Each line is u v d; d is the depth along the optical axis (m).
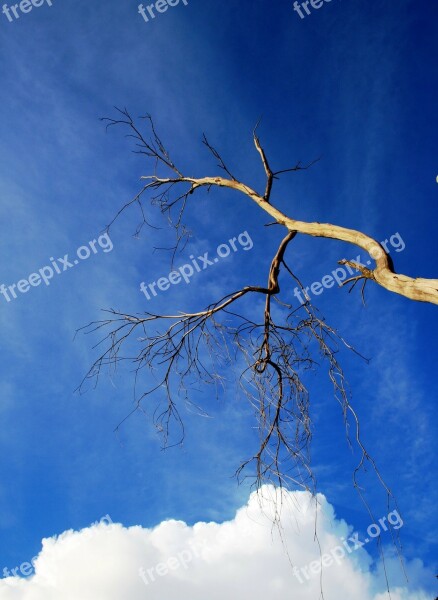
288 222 3.95
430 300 2.92
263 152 4.27
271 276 4.11
